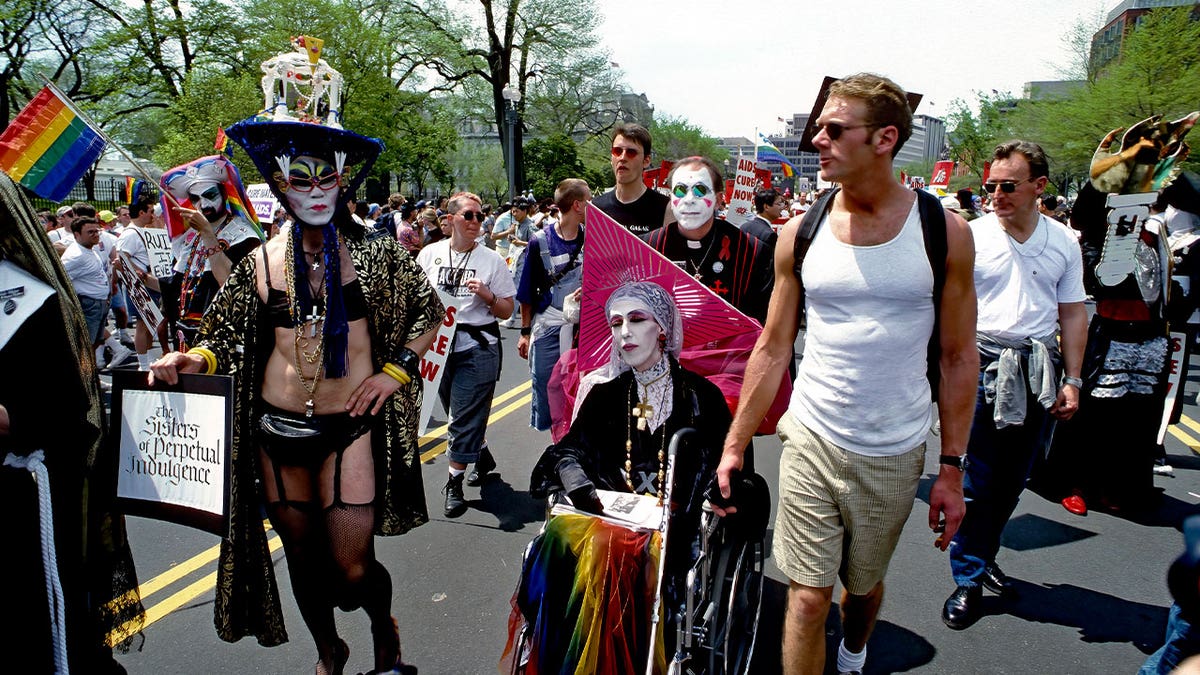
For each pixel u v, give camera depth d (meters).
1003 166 3.52
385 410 2.87
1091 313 12.59
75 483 2.24
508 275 4.95
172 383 2.56
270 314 2.70
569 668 2.39
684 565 2.56
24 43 27.92
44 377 2.06
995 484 3.56
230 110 20.39
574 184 4.91
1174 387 5.68
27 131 3.33
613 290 2.92
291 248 2.71
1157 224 4.73
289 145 2.57
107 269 8.70
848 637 2.86
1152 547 4.45
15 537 2.06
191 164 4.16
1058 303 3.65
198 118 20.52
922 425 2.48
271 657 3.29
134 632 2.67
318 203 2.62
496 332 4.92
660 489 2.76
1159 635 3.51
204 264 4.26
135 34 27.98
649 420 2.82
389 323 2.82
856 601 2.77
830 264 2.43
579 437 2.90
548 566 2.48
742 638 2.99
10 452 2.08
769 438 6.65
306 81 2.74
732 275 3.76
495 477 5.50
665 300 2.82
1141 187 4.68
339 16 28.66
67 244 9.46
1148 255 4.67
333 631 2.92
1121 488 4.94
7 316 2.00
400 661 2.93
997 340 3.55
